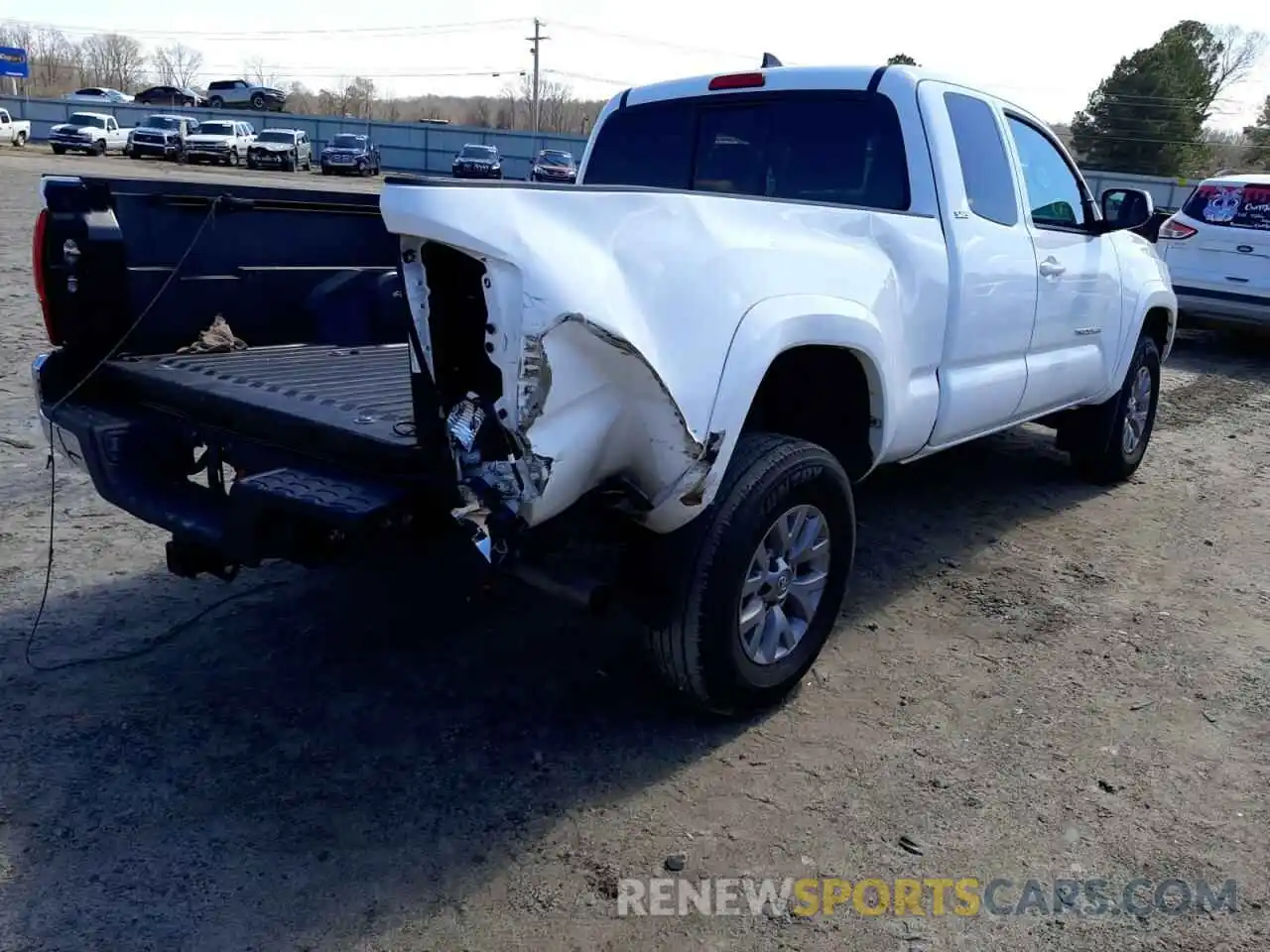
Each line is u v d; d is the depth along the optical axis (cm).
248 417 321
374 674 366
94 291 367
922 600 454
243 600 419
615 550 310
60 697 342
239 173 3738
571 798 303
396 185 251
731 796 307
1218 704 373
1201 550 532
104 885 261
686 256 288
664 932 254
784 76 446
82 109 5238
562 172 3953
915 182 410
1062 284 496
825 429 384
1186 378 1022
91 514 494
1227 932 262
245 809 292
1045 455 701
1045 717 359
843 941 254
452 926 254
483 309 262
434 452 278
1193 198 1151
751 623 333
